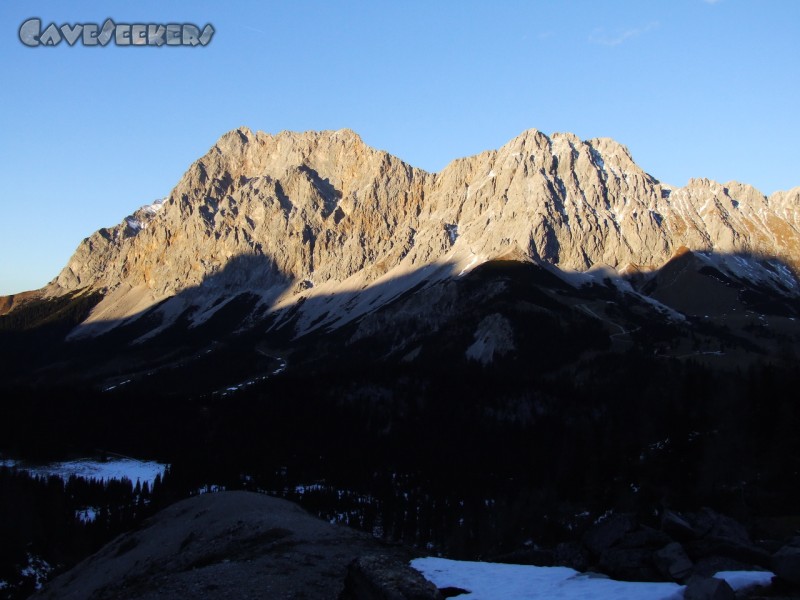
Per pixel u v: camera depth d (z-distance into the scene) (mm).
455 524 133375
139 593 52656
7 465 185875
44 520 134500
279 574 50500
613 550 49656
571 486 112125
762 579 40844
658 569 47125
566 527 94750
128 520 140750
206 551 61031
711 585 38500
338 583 48750
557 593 44125
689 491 91938
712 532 51000
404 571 44594
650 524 68438
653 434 127938
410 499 159000
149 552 66938
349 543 58281
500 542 101438
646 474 104062
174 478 172875
